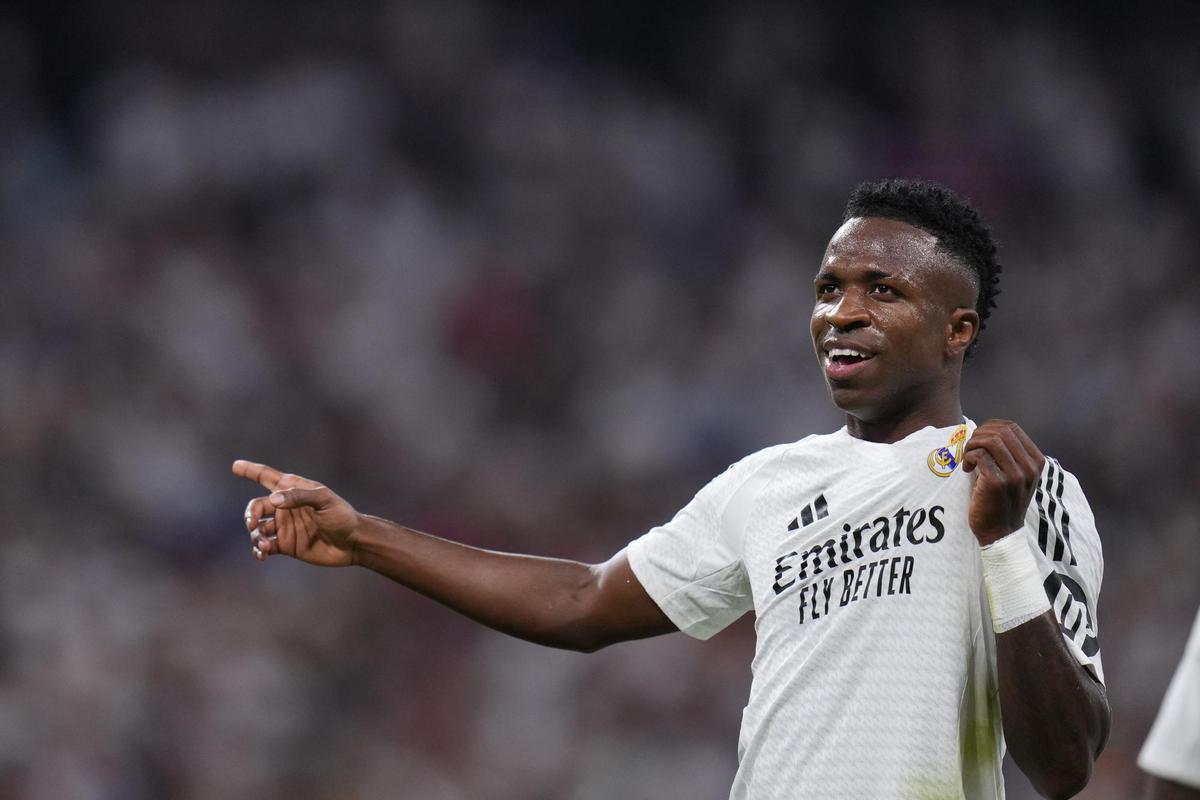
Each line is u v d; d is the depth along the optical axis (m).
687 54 60.12
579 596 11.62
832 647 9.92
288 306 48.69
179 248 49.41
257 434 45.47
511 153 55.81
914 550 9.94
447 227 53.19
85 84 53.47
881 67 60.97
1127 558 47.59
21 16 53.22
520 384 50.09
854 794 9.60
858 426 10.63
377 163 54.03
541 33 59.06
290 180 52.47
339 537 11.62
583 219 54.84
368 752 38.34
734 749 39.31
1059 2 62.75
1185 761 12.89
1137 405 52.53
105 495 42.47
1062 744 9.38
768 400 50.47
